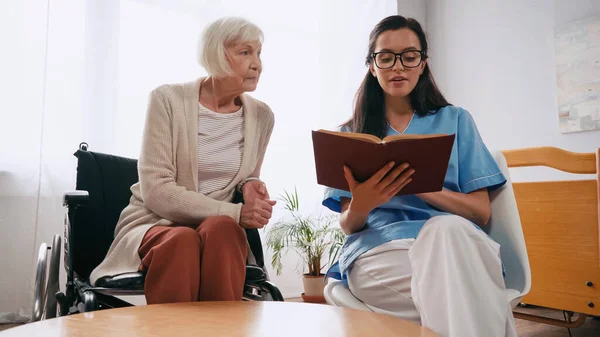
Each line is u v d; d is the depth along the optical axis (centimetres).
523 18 316
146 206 134
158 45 288
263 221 129
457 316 88
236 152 145
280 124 325
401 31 132
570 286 184
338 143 98
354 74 350
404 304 113
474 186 123
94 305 109
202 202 126
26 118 251
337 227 316
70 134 261
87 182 153
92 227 150
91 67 270
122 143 275
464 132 132
